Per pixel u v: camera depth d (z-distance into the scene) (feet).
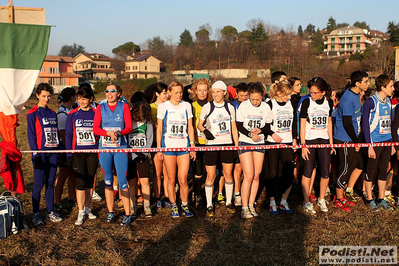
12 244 15.34
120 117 16.85
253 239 15.70
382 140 19.11
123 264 13.62
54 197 20.07
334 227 16.74
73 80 227.61
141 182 18.70
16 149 17.06
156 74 282.97
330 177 21.68
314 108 18.08
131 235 16.24
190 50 320.09
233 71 233.14
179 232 16.66
